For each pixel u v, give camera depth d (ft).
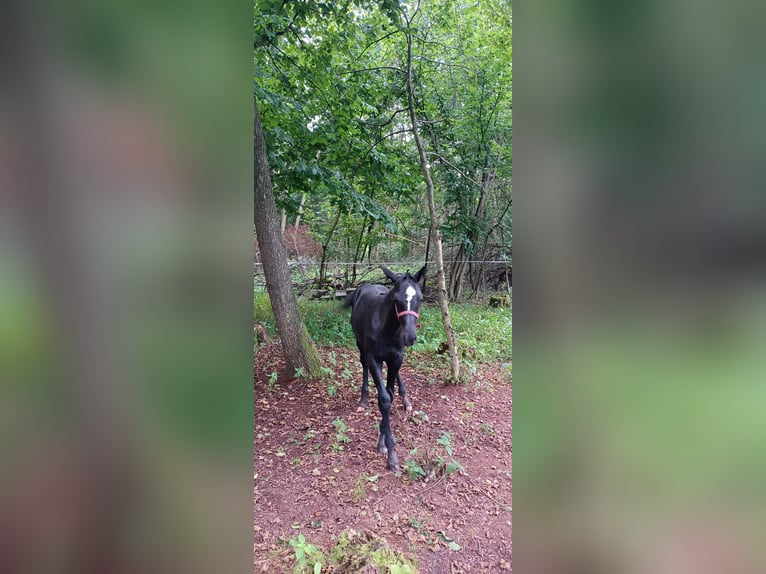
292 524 7.75
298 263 32.24
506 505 8.34
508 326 20.45
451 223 29.40
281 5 14.11
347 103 17.94
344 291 29.32
